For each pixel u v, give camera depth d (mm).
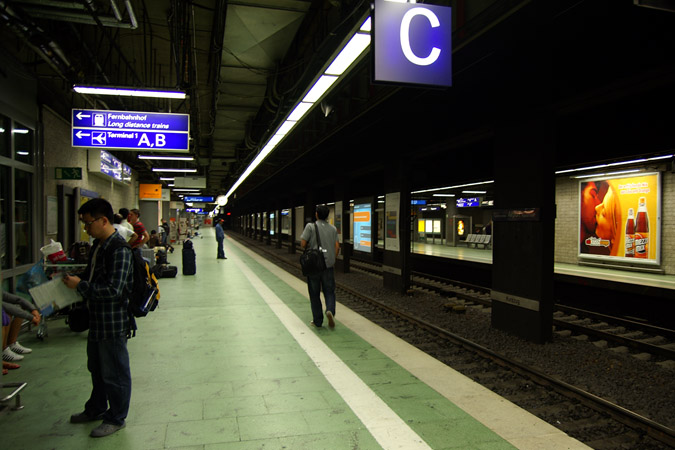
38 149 7020
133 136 7613
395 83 4059
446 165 12164
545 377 4227
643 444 3172
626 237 12914
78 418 3223
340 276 13102
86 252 6320
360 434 3074
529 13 4668
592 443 3176
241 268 14383
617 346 5914
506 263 6176
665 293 8227
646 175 12297
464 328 6527
